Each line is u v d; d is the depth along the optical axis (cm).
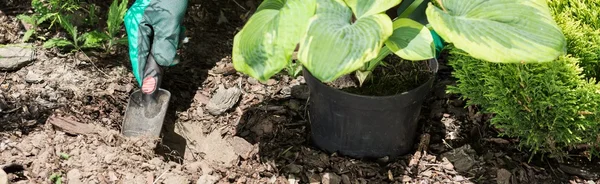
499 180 139
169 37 147
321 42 113
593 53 134
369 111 131
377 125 135
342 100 130
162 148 144
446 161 142
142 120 145
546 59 114
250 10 175
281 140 147
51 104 146
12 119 142
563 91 129
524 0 120
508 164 142
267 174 140
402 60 138
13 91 147
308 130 149
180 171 137
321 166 141
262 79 116
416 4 127
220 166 142
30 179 132
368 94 133
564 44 116
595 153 140
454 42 115
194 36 166
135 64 148
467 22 118
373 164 141
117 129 146
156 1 148
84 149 138
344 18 118
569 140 134
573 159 144
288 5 117
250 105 153
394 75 136
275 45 115
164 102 147
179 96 154
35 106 145
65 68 152
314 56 113
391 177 139
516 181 140
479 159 143
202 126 150
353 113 133
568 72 129
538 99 133
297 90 155
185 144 147
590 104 130
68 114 144
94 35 153
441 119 150
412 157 143
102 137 141
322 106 135
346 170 140
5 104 144
